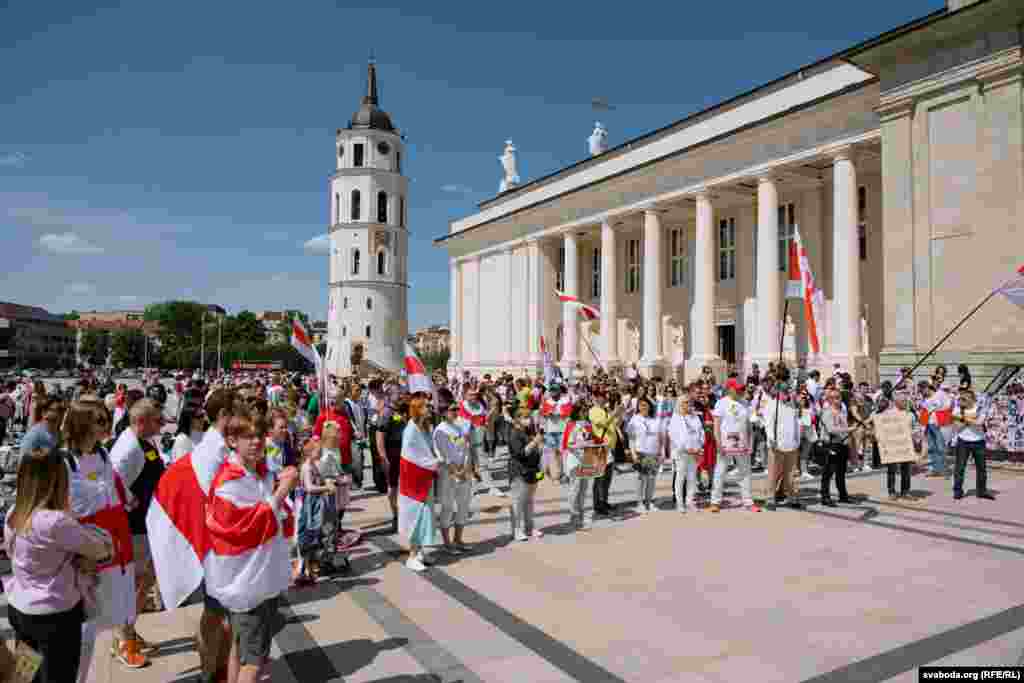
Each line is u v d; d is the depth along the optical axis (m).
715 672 4.73
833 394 10.70
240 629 3.99
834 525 9.27
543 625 5.77
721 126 29.00
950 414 13.09
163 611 6.46
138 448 5.79
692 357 27.70
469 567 7.69
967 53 17.34
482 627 5.75
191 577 4.57
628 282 36.47
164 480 4.65
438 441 8.33
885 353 18.86
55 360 149.12
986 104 17.00
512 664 4.96
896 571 7.03
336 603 6.48
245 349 115.44
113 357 130.88
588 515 10.40
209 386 21.77
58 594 3.66
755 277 28.53
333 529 7.48
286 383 19.16
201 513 4.62
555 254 39.78
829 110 22.30
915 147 18.56
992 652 4.91
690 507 10.80
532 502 9.04
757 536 8.77
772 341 24.42
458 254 47.78
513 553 8.28
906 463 10.96
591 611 6.09
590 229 35.66
